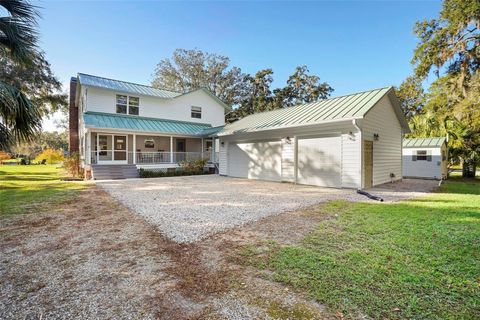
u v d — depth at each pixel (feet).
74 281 8.96
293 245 12.19
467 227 14.71
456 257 10.41
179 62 102.58
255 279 8.91
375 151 35.68
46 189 32.60
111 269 9.89
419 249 11.38
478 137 50.57
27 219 17.67
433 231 13.98
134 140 53.31
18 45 19.19
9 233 14.53
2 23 18.06
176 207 21.43
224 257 10.89
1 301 7.75
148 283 8.77
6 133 17.07
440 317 6.59
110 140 57.26
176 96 65.46
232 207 21.36
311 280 8.68
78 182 41.81
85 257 11.08
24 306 7.47
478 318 6.52
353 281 8.55
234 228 15.23
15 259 10.91
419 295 7.65
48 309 7.31
